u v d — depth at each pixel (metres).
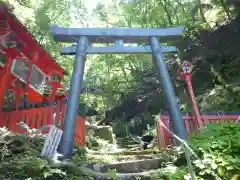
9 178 3.23
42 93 9.41
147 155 5.54
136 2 16.25
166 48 7.87
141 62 18.02
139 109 17.00
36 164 3.47
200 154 3.86
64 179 3.57
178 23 14.55
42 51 7.51
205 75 11.48
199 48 12.22
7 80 6.36
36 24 12.46
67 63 17.86
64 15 18.02
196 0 13.66
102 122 18.08
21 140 4.32
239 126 4.18
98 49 7.23
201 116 6.35
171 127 6.17
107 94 18.94
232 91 9.14
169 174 3.64
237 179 3.17
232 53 10.45
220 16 12.85
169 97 6.38
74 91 6.00
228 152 3.51
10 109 7.91
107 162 5.11
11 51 6.34
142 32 7.65
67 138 5.25
